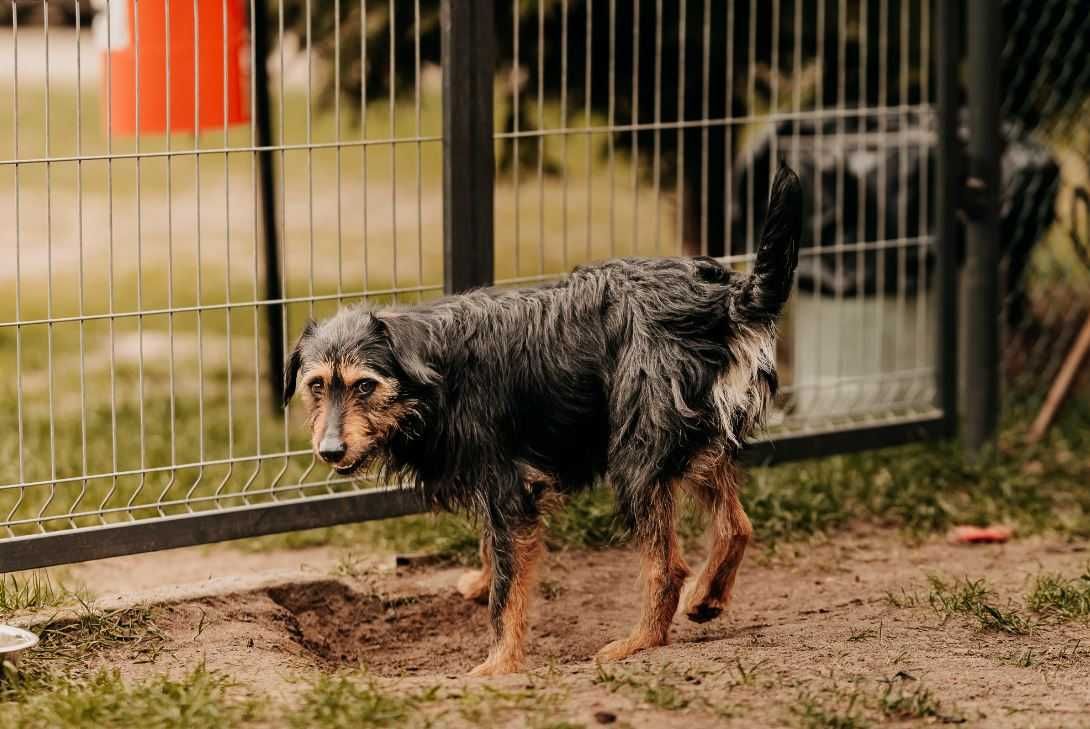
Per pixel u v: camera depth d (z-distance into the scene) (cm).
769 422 788
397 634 638
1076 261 1038
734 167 958
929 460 811
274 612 612
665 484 549
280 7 616
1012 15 982
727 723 455
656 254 726
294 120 1595
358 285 1257
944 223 793
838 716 456
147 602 595
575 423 560
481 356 552
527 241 1290
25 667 527
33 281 1313
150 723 455
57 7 1241
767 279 540
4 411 938
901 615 588
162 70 740
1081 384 971
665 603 556
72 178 1590
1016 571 673
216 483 793
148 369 1103
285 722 459
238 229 1474
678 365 544
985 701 479
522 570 555
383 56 952
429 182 1477
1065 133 1012
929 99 966
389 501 664
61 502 748
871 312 855
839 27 909
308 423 563
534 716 456
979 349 817
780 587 665
